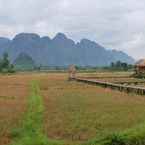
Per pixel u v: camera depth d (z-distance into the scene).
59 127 21.52
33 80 89.50
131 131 18.64
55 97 42.03
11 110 29.70
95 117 25.52
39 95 44.88
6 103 35.59
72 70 99.31
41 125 22.06
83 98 40.75
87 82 75.44
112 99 39.59
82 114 27.19
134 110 29.45
